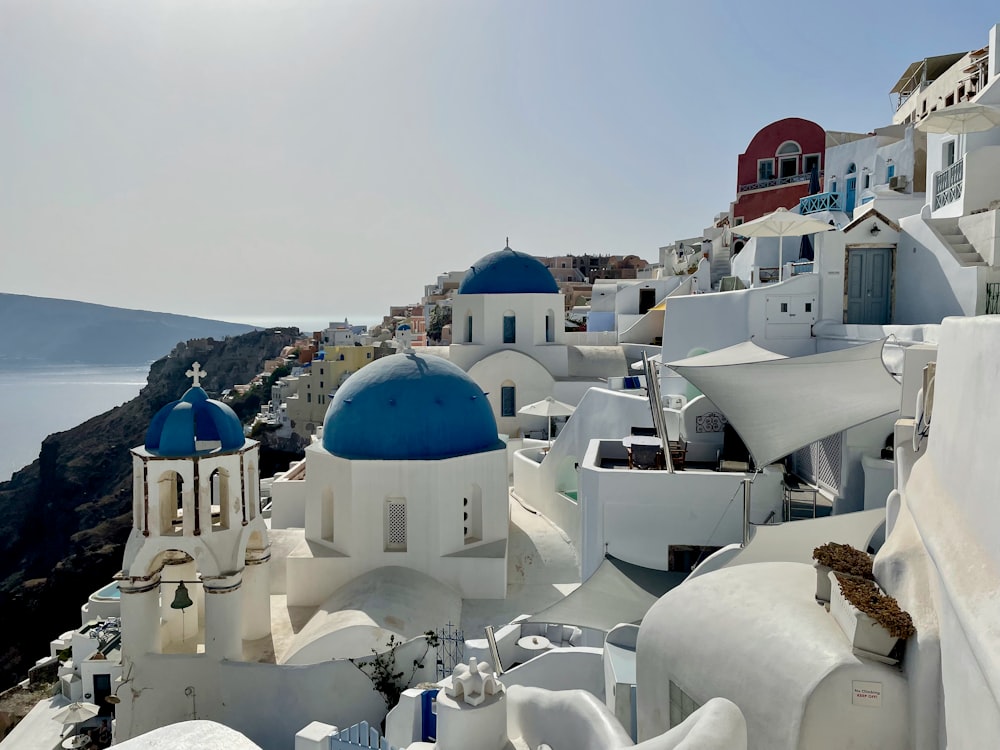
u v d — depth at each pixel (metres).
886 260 17.22
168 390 129.88
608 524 13.57
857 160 29.73
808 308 17.70
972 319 4.78
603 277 90.88
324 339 114.06
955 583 4.16
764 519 12.90
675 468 14.12
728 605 6.87
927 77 31.61
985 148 15.37
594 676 11.36
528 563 19.09
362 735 9.01
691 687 6.82
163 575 17.91
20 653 50.97
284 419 79.56
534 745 7.98
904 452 7.42
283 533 20.67
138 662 15.63
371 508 17.81
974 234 14.72
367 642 15.09
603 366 32.28
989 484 4.16
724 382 11.89
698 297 20.27
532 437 30.36
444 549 17.92
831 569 6.42
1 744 25.20
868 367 11.66
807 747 5.53
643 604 12.07
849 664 5.45
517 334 31.73
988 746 3.72
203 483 15.63
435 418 18.44
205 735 2.70
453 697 8.09
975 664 3.99
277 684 15.07
